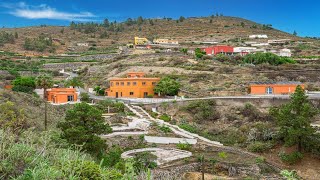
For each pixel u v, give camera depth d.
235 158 40.75
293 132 41.50
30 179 8.81
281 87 68.38
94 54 139.12
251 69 89.06
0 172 9.11
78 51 167.25
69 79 100.69
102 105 64.06
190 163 37.56
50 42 172.88
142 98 74.88
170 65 97.88
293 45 146.50
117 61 115.12
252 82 74.94
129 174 10.96
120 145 43.38
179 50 133.25
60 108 58.16
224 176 36.31
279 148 44.28
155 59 107.75
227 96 66.19
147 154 39.06
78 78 103.62
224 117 57.50
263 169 37.56
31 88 75.62
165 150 42.41
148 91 78.25
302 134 41.66
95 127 33.47
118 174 11.03
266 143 45.28
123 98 75.69
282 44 151.12
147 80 78.25
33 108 44.59
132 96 77.94
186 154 40.88
